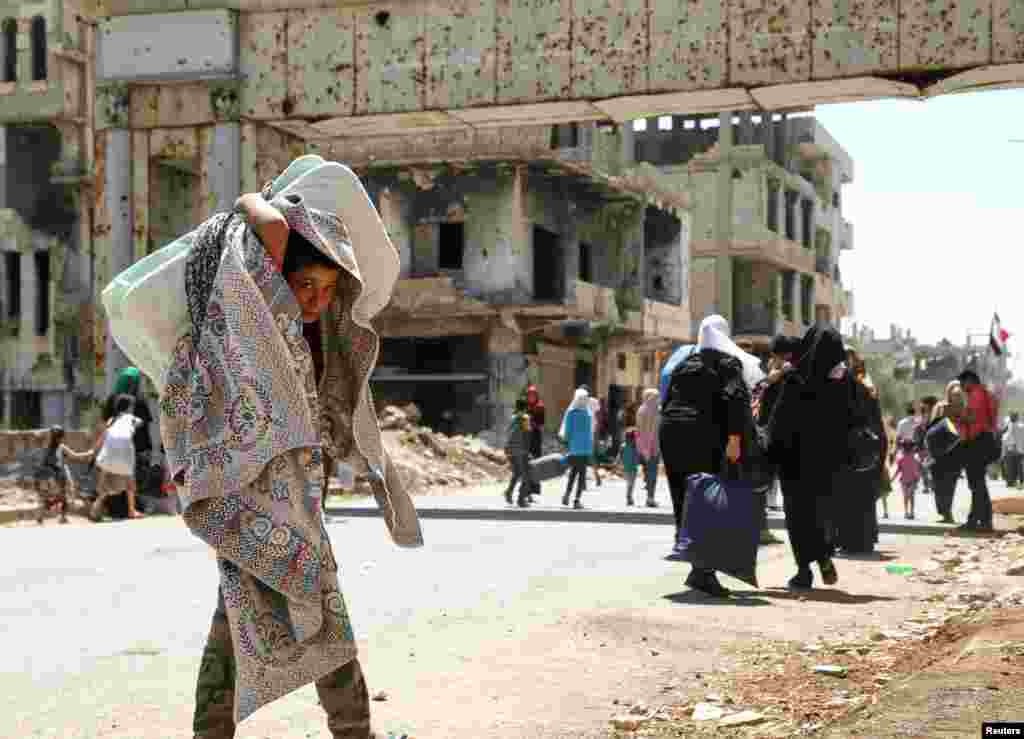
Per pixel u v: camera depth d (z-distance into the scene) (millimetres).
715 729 3992
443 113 16266
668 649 5473
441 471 26094
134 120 17266
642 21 15289
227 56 16547
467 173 36469
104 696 4621
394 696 4508
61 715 4297
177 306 2967
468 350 37031
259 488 2826
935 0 14219
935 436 13898
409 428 27438
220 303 2857
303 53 16500
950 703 3795
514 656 5289
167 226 17797
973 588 7719
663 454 8062
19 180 44375
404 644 5598
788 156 61469
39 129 44750
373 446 3230
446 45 16000
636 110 16094
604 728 4039
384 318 36625
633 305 43062
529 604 6953
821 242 67875
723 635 5836
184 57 16750
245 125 16781
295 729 4062
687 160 59281
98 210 17531
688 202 48812
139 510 16141
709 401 7895
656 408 18844
